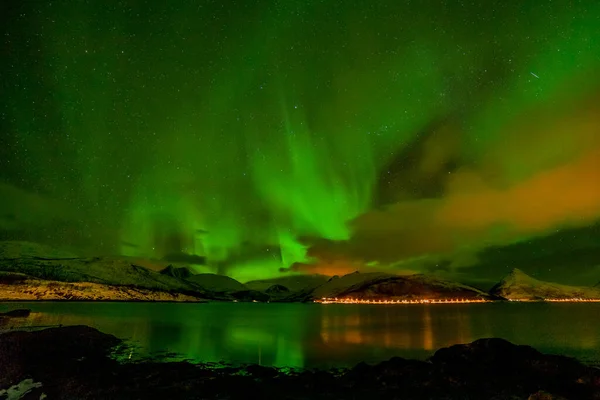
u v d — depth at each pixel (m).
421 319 80.81
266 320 79.62
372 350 34.91
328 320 79.56
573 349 34.28
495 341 24.92
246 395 17.19
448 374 19.97
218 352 32.66
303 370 24.77
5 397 15.86
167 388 17.94
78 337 32.41
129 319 68.62
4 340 28.03
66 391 16.64
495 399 16.30
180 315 88.12
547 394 14.28
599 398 16.56
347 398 16.97
